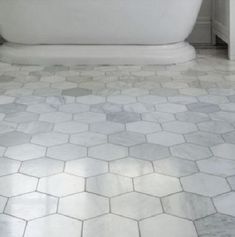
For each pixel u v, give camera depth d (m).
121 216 1.37
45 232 1.30
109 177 1.61
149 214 1.38
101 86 2.71
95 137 1.96
